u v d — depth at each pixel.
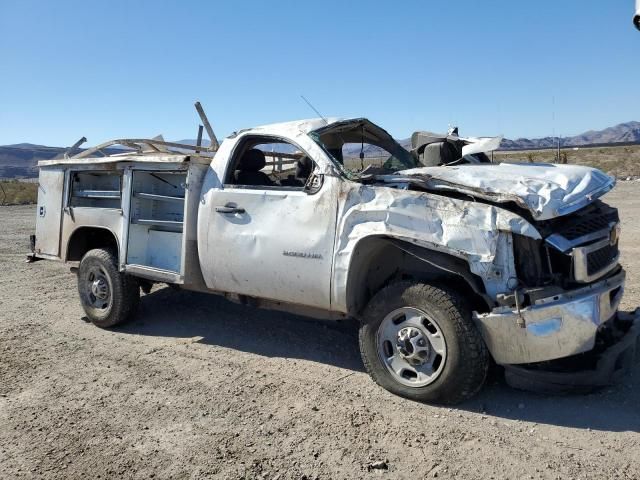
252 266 4.82
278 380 4.59
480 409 3.93
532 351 3.66
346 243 4.24
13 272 9.65
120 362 5.13
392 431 3.66
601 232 3.90
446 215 3.85
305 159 5.18
